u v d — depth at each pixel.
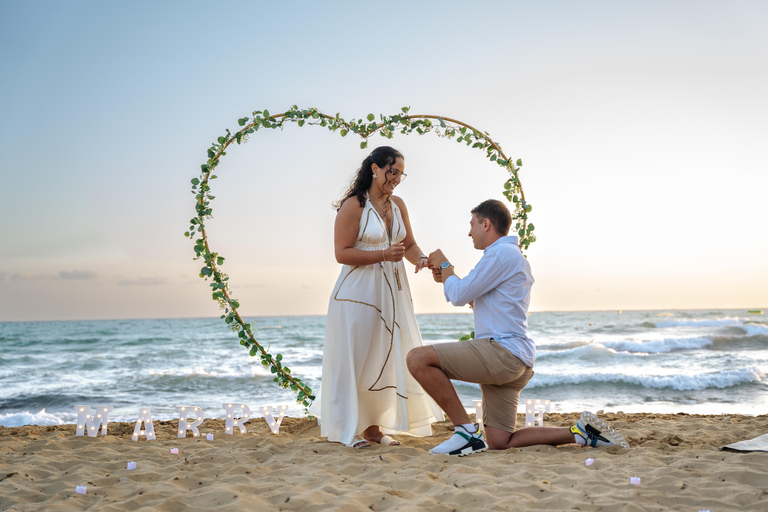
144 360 21.64
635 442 3.97
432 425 4.93
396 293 3.99
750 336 22.77
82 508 2.49
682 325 39.91
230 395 11.86
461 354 3.45
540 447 3.53
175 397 11.52
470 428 3.49
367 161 4.01
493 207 3.71
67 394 11.76
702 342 22.00
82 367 18.97
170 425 5.29
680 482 2.63
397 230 4.12
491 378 3.49
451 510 2.33
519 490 2.59
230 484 2.81
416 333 4.09
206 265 4.75
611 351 19.31
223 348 28.39
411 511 2.26
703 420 5.26
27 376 16.05
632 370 15.28
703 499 2.38
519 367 3.49
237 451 3.75
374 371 3.87
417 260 4.15
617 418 5.51
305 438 4.50
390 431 4.34
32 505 2.49
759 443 3.50
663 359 18.08
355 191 4.01
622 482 2.68
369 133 4.68
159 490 2.70
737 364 16.27
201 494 2.59
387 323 3.90
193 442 4.27
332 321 3.97
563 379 12.26
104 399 11.19
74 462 3.46
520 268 3.55
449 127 4.66
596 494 2.49
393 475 2.93
